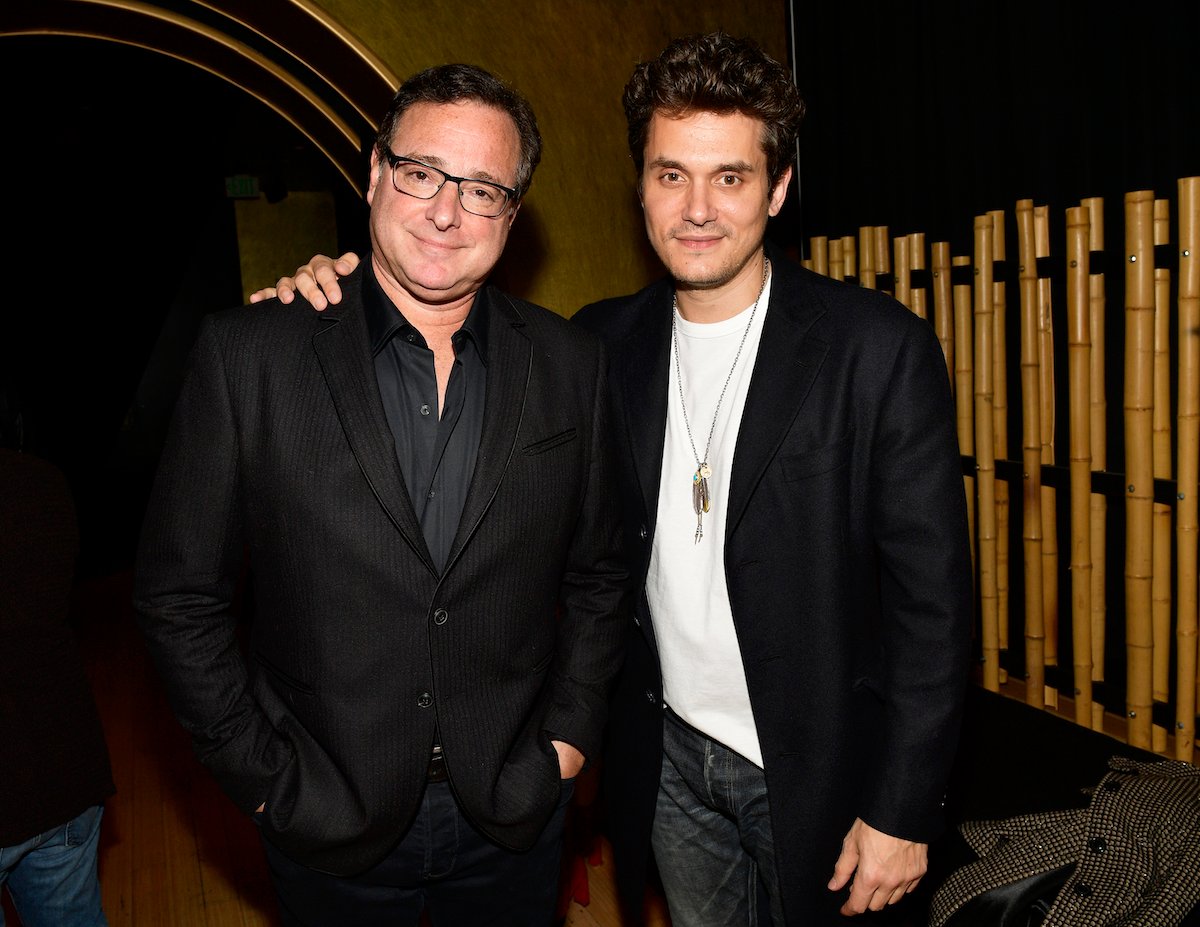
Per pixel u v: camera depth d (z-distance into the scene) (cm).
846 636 146
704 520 154
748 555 146
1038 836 164
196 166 695
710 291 149
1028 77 272
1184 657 246
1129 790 165
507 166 138
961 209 298
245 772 139
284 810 139
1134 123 250
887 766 139
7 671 172
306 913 150
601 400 157
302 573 136
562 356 153
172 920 262
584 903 256
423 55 252
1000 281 285
